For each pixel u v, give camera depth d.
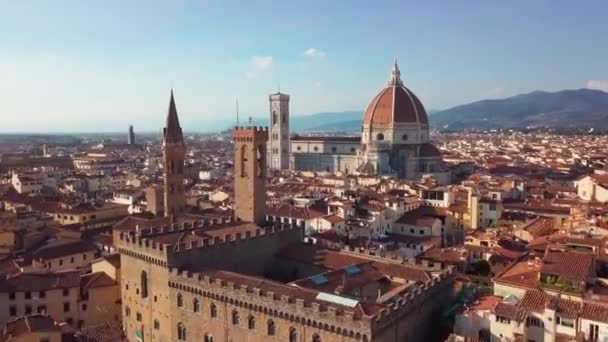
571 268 94.62
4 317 115.94
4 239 162.62
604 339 76.44
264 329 91.56
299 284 96.94
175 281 105.44
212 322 99.69
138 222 166.25
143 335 115.75
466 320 88.25
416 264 114.38
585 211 178.88
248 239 118.12
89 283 124.62
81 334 107.00
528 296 88.44
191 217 166.50
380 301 89.19
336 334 82.12
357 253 123.44
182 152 174.75
